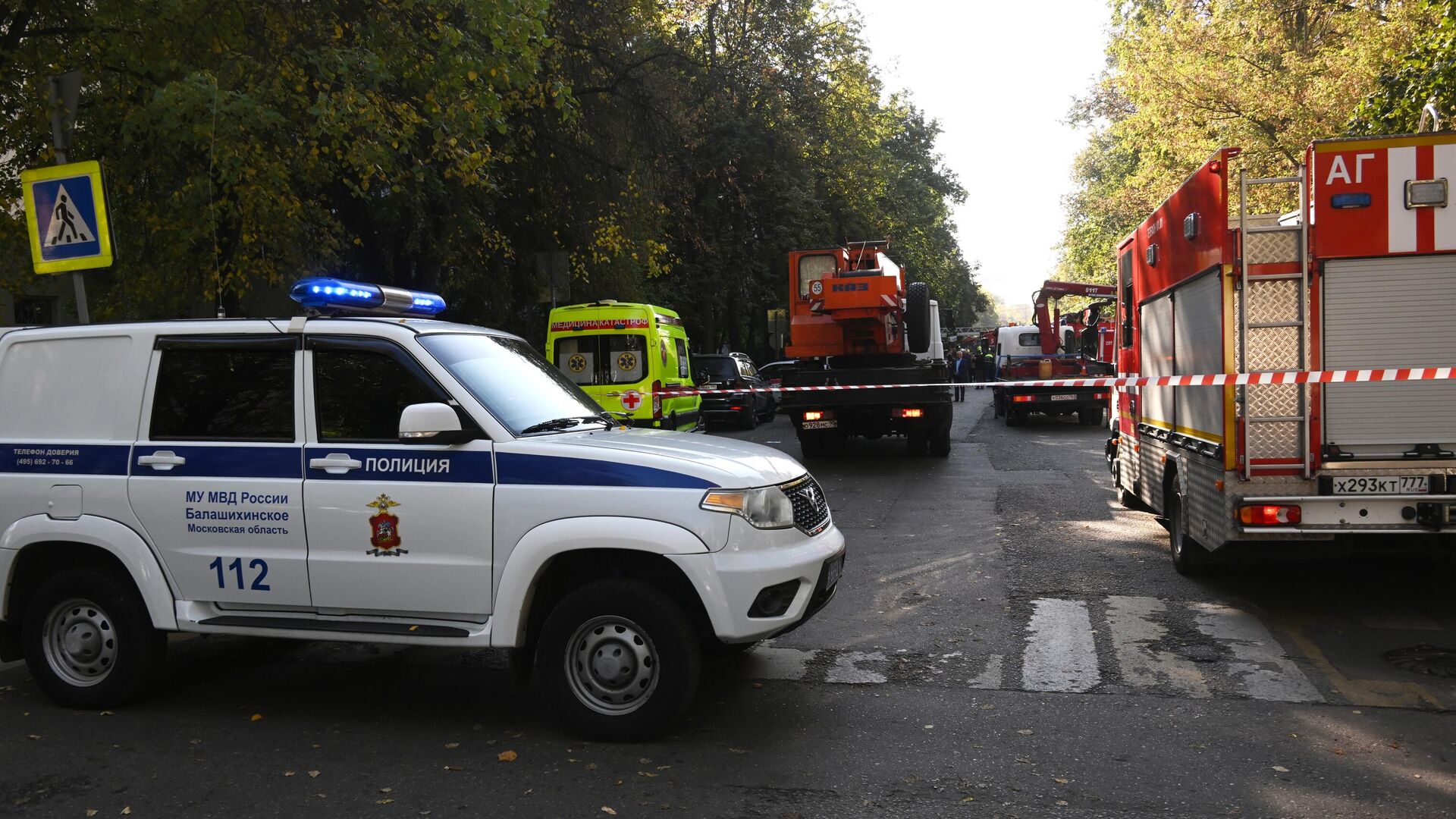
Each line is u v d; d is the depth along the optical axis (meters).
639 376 17.36
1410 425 6.44
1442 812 3.93
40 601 5.45
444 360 5.14
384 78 11.51
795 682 5.66
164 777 4.48
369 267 18.17
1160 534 9.94
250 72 11.17
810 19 29.95
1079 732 4.84
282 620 5.12
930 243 55.94
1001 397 27.94
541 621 5.09
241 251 12.30
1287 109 22.25
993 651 6.17
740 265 31.95
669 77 20.80
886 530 10.41
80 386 5.52
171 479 5.26
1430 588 7.56
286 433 5.19
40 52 10.78
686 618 4.72
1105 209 35.41
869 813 4.01
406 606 4.97
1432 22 18.12
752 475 4.85
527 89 16.47
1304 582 7.80
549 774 4.44
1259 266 6.60
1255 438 6.57
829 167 36.47
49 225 7.59
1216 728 4.85
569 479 4.79
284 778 4.45
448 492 4.91
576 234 20.53
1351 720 4.92
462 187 15.90
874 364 18.44
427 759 4.65
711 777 4.38
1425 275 6.41
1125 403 10.82
